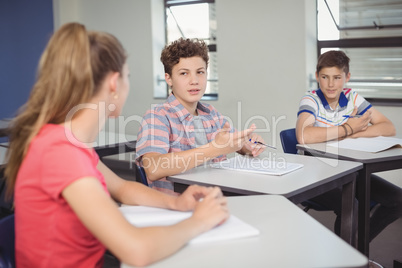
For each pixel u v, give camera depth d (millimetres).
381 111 3637
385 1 3621
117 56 988
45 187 892
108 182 1266
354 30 3857
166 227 919
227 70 4371
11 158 960
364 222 1958
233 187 1476
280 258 885
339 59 2447
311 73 4004
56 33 949
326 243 961
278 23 3998
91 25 5312
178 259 888
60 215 922
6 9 4766
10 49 4828
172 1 4859
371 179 2219
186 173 1696
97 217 861
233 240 979
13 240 1048
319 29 4020
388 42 3707
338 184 1689
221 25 4340
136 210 1178
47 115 939
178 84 1855
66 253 948
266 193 1410
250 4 4129
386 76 3783
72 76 922
